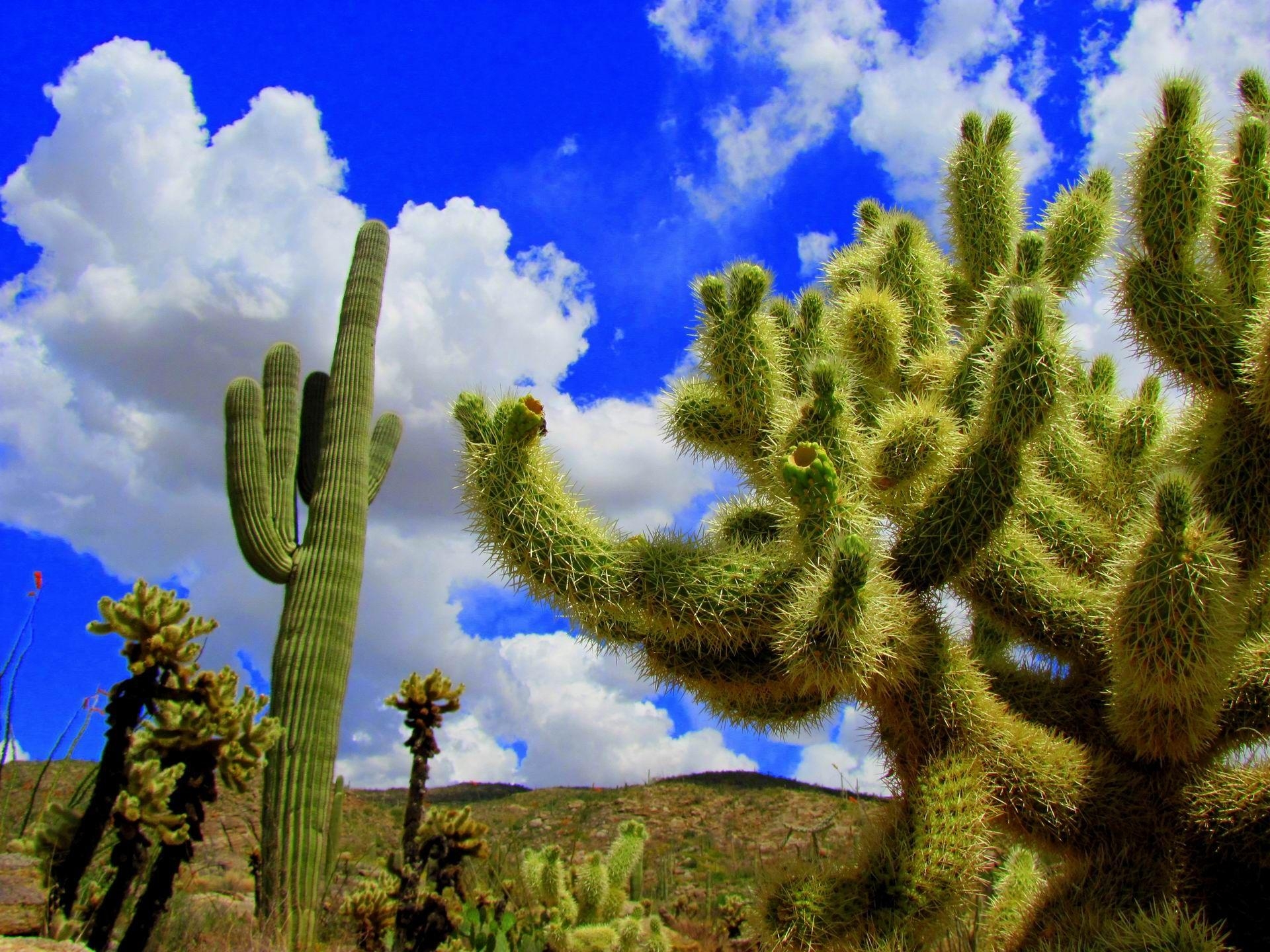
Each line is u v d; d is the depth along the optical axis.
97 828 2.23
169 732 2.34
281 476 8.98
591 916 5.12
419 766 4.12
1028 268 4.36
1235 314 3.72
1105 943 2.87
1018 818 3.56
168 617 2.34
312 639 8.07
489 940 4.16
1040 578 4.07
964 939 3.47
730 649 3.46
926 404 3.85
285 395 9.43
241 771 2.41
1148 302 3.78
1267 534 3.57
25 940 2.00
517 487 3.48
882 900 3.24
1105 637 3.81
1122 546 3.58
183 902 3.90
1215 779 3.48
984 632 4.75
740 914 6.52
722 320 4.06
